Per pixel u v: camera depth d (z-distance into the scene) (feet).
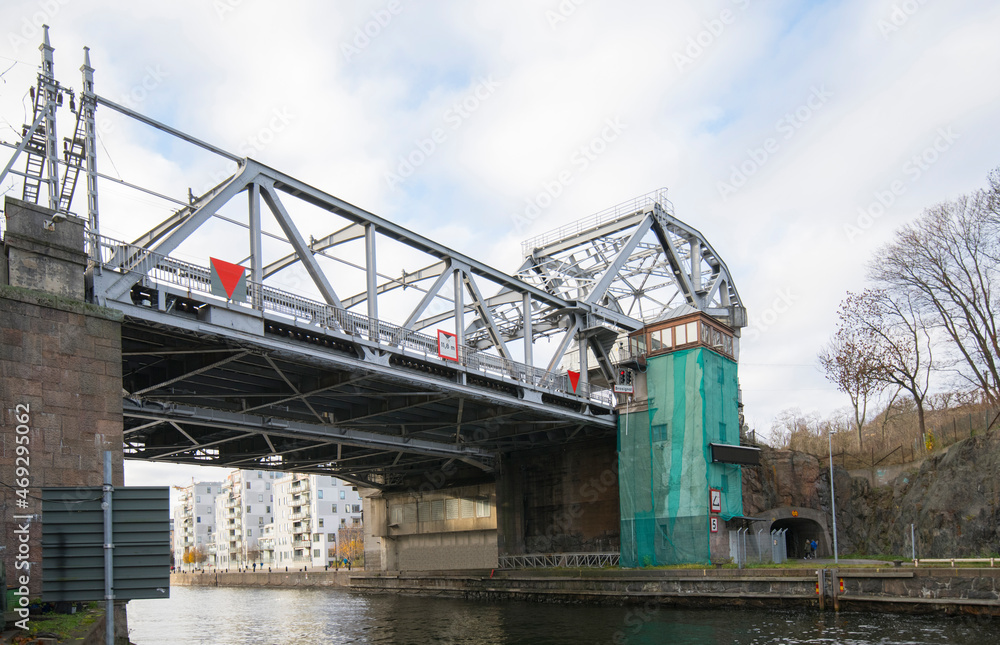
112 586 33.47
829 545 204.74
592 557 190.39
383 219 125.08
